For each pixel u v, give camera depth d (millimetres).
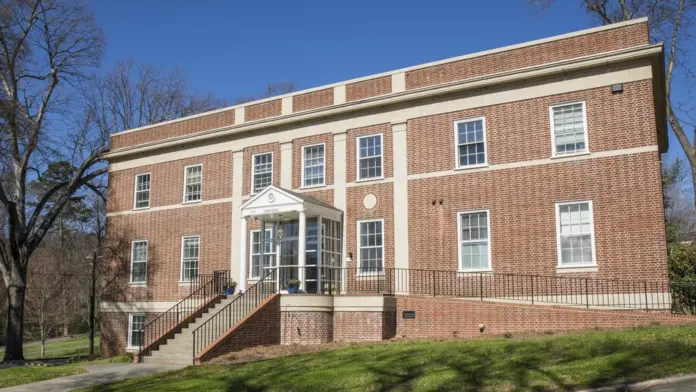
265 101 28500
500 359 13570
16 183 35031
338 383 13039
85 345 51469
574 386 11094
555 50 22172
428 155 24000
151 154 31906
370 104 25219
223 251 28422
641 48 20531
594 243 20641
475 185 22922
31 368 20453
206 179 29688
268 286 25984
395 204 24344
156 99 53750
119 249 32000
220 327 21641
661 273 19484
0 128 31734
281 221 26125
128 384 15523
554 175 21594
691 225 54688
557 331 18266
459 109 23656
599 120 21172
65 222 51969
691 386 10328
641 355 12586
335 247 25219
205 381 14578
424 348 15969
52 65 35844
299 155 27109
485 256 22422
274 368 15391
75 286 53688
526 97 22484
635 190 20281
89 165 37031
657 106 23703
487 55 23406
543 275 21234
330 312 21938
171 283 29781
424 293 23172
